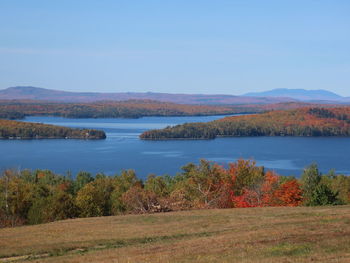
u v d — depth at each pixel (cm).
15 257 2747
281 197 6138
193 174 6881
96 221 4059
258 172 7706
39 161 17450
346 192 7300
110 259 2366
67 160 17762
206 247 2466
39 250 2858
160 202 5431
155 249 2584
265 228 3027
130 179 8812
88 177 9650
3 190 6806
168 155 19112
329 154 18725
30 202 6762
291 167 14962
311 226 2911
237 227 3256
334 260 1917
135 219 4059
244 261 2020
